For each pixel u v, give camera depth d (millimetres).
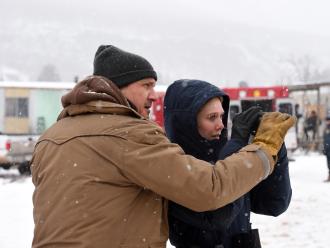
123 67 2377
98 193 2055
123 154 2059
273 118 2373
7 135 17719
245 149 2223
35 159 2283
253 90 19344
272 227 8406
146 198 2141
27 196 12055
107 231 2035
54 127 2295
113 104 2195
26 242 7359
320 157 22578
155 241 2143
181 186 2029
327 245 7211
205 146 2568
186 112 2504
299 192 12148
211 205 2068
